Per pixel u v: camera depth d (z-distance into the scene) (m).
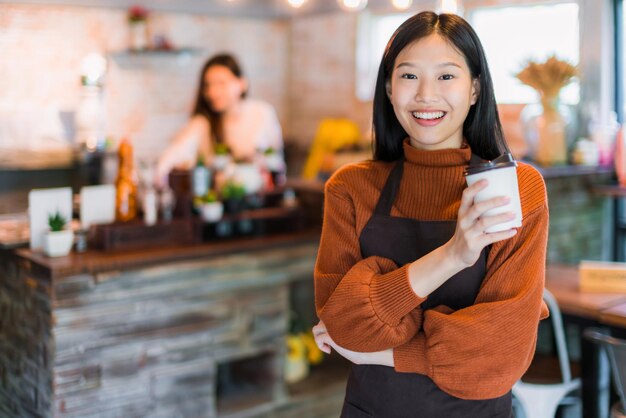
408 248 1.50
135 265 3.09
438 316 1.38
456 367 1.37
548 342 3.71
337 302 1.42
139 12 6.14
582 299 3.01
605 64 4.29
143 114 6.40
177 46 6.49
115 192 3.40
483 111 1.54
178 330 3.26
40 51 5.86
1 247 3.22
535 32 4.69
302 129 7.02
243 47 6.84
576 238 4.01
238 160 4.21
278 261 3.55
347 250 1.55
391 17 6.10
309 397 3.72
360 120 6.32
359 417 1.58
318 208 3.94
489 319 1.35
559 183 3.87
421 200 1.53
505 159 1.25
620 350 2.47
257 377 3.72
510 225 1.25
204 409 3.38
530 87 4.05
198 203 3.46
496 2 4.86
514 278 1.40
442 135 1.48
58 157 5.74
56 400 2.96
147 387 3.19
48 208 3.21
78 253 3.17
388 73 1.59
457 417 1.48
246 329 3.48
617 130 4.29
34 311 3.06
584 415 2.94
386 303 1.37
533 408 2.92
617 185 4.05
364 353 1.49
